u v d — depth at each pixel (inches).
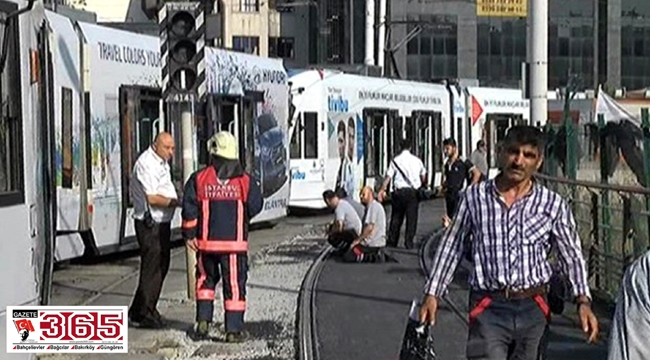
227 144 641.0
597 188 756.6
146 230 671.8
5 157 383.9
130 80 1037.8
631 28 4229.8
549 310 382.0
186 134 784.3
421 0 3961.6
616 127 800.9
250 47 3964.1
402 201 1160.8
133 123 1037.8
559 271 381.1
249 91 1318.9
